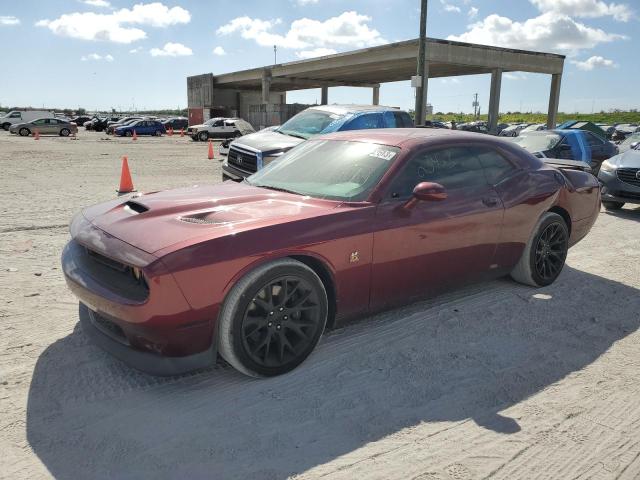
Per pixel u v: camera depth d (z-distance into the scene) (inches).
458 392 124.5
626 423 114.2
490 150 178.1
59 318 159.5
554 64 1333.7
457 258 160.7
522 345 149.9
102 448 101.2
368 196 141.9
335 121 354.6
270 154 316.8
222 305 117.0
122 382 125.0
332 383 126.5
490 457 101.7
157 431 106.9
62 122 1448.1
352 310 141.2
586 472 98.5
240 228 120.3
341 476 95.1
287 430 108.1
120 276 119.6
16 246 235.0
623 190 346.9
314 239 127.2
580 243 273.6
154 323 110.0
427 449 103.5
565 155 452.1
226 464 97.6
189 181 492.7
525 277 190.9
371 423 111.3
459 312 171.5
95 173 540.1
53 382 123.9
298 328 128.6
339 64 1475.1
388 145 158.2
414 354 142.3
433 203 152.3
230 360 120.9
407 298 153.3
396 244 142.9
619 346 151.1
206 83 2368.4
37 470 94.8
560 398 123.3
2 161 648.4
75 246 137.7
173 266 109.3
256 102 2503.7
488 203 166.7
